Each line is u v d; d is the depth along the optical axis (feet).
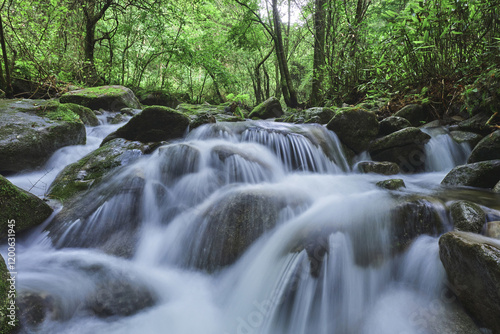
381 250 7.18
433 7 15.39
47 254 8.13
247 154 12.10
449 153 13.70
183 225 8.98
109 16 40.16
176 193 10.63
